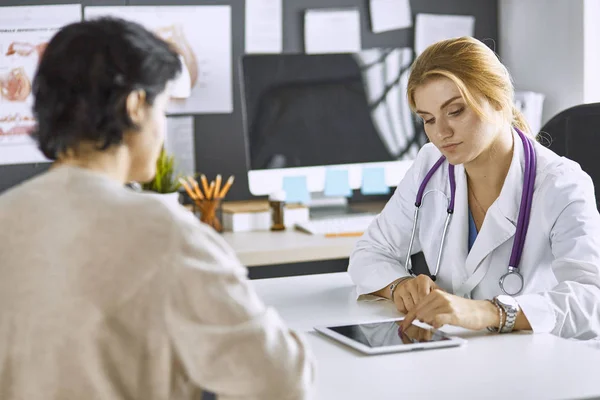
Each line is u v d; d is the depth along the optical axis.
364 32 3.44
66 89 0.99
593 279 1.62
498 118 1.72
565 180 1.73
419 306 1.52
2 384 0.95
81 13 3.15
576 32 3.13
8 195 1.01
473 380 1.24
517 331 1.53
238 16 3.31
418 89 1.70
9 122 3.12
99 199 0.96
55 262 0.94
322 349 1.43
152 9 3.22
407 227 2.00
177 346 0.93
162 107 1.06
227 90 3.31
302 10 3.38
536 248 1.74
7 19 3.10
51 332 0.92
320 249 2.70
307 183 3.12
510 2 3.51
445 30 3.54
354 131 3.16
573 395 1.17
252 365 0.94
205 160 3.31
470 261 1.81
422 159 2.01
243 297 0.96
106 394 0.91
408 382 1.24
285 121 3.10
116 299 0.92
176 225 0.95
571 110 2.18
